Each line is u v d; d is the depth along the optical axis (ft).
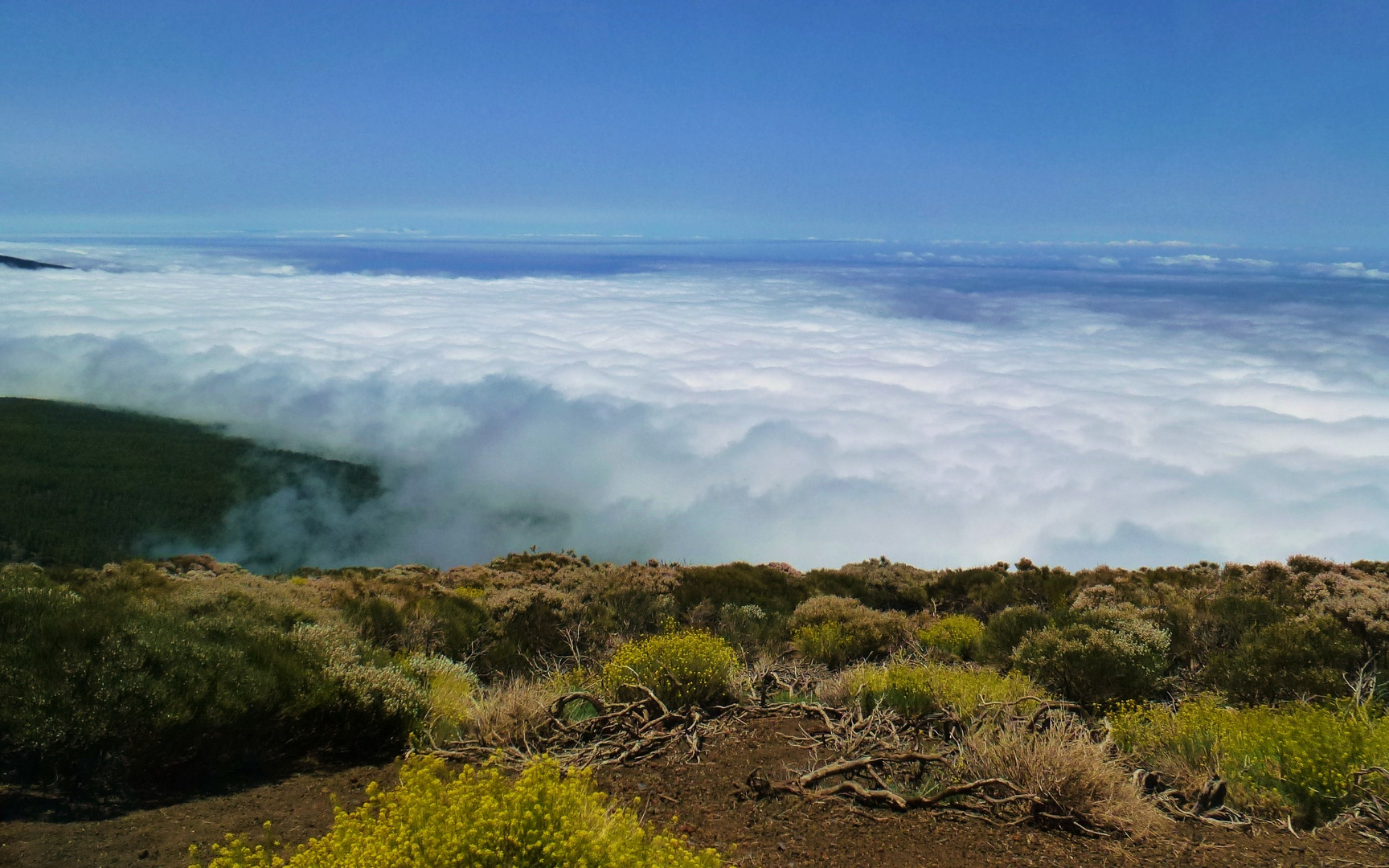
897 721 21.26
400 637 32.86
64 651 17.17
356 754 20.15
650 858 9.50
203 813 15.46
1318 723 17.87
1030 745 17.07
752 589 59.26
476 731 20.92
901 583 64.64
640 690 22.50
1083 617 31.04
